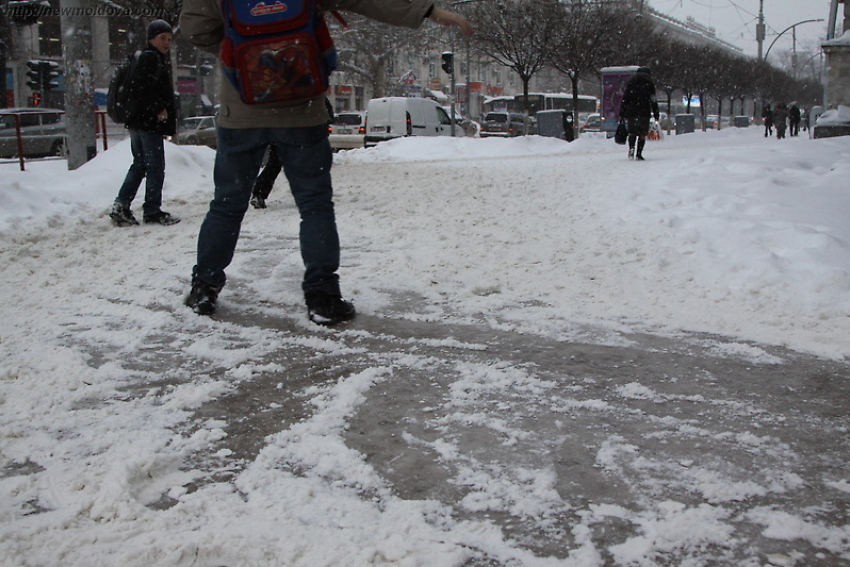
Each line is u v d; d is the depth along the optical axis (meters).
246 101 3.98
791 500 2.32
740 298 4.73
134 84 7.54
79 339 3.89
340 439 2.74
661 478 2.46
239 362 3.58
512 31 33.62
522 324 4.23
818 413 3.02
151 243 6.75
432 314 4.43
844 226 6.44
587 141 27.09
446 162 19.55
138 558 1.96
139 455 2.52
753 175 10.18
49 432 2.76
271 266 5.79
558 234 6.82
